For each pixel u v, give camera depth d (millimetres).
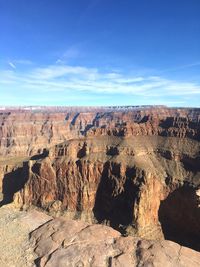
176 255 27812
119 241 30031
